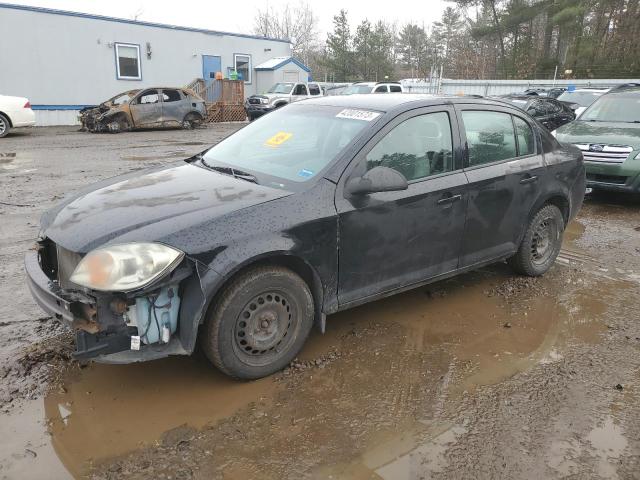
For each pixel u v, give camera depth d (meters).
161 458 2.54
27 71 20.33
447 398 3.07
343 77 52.38
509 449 2.66
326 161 3.46
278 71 28.12
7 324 3.76
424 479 2.45
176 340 2.91
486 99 4.40
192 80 25.56
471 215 4.07
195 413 2.87
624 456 2.62
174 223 2.86
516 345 3.71
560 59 44.44
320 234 3.21
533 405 3.02
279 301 3.16
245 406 2.95
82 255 2.78
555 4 38.88
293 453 2.59
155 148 13.98
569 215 5.06
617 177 7.87
